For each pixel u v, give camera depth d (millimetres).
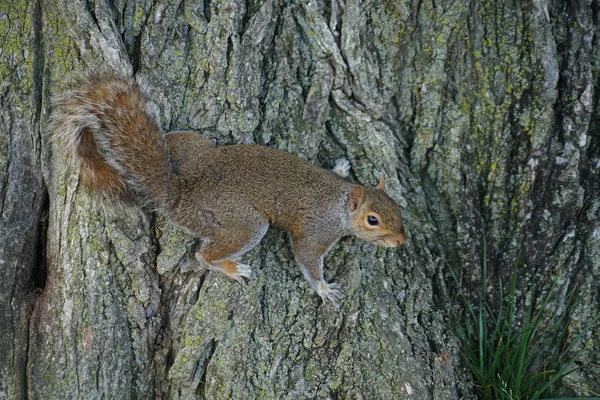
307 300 7625
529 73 7832
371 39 7812
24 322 7238
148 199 7254
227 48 7227
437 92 7996
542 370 7988
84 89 7031
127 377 7340
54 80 7090
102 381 7199
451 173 8156
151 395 7504
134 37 7215
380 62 7898
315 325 7520
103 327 7223
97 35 6941
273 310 7527
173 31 7199
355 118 7910
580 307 7996
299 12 7535
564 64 7906
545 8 7734
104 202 7113
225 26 7164
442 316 8086
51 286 7285
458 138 8055
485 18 7824
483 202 8242
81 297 7188
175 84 7285
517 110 7953
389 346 7520
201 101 7328
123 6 7141
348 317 7547
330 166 8086
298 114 7711
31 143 7250
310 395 7297
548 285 8141
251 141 7613
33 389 7109
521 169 8070
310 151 7820
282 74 7598
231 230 7312
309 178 7598
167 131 7340
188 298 7391
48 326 7223
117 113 7086
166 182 7219
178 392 7414
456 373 7875
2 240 7227
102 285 7215
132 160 7156
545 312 8086
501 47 7840
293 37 7555
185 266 7391
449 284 8352
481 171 8172
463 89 7969
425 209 8297
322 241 7648
